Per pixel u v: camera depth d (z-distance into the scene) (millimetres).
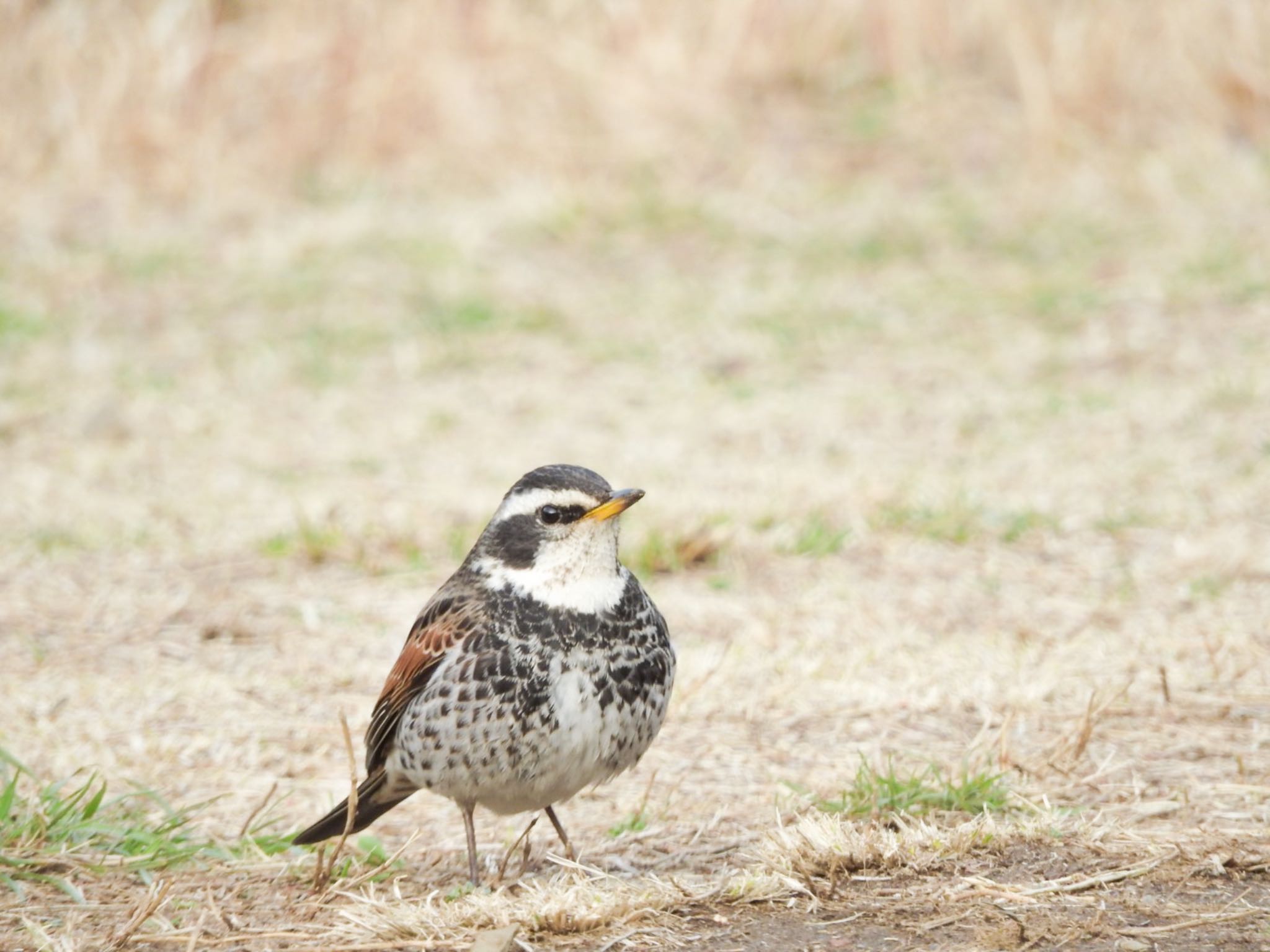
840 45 23891
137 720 9727
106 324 19141
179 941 6734
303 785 8781
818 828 7164
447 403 16672
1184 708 9219
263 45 22953
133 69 22953
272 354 18125
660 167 22516
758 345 17812
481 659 6887
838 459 14672
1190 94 22453
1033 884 6852
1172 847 7195
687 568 12484
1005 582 11844
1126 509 13094
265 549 13008
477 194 22266
